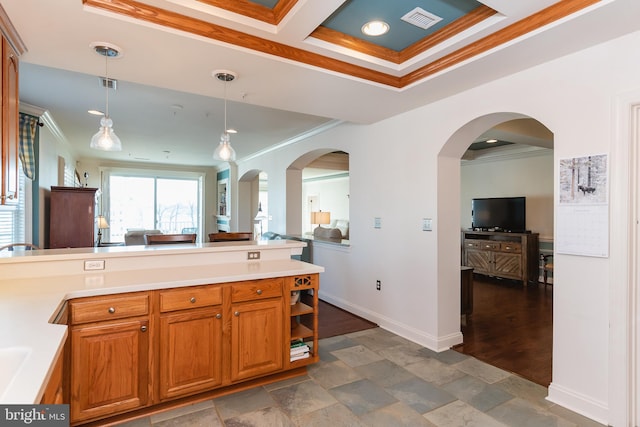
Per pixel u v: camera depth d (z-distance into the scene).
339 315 4.32
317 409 2.26
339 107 3.39
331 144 4.79
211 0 1.93
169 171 9.31
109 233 8.66
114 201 8.80
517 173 6.55
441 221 3.27
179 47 2.12
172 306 2.16
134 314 2.05
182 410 2.22
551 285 6.04
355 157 4.34
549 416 2.18
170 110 4.24
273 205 6.49
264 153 6.80
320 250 5.12
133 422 2.08
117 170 8.69
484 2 1.84
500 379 2.67
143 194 9.14
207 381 2.29
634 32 1.99
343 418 2.16
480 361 2.99
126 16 1.82
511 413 2.22
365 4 2.03
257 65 2.38
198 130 5.28
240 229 8.34
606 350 2.11
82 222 4.80
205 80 2.65
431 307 3.30
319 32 2.29
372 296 4.07
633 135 2.01
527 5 1.88
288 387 2.53
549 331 3.75
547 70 2.38
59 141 5.66
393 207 3.74
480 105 2.81
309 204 12.76
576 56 2.24
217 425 2.07
